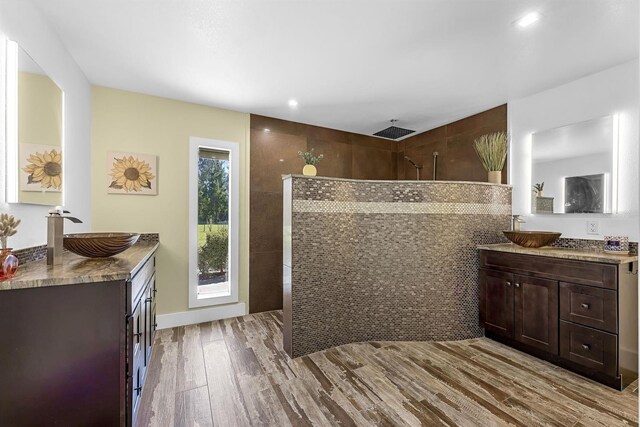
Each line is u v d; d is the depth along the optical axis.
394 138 4.47
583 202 2.62
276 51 2.25
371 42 2.13
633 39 2.08
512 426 1.64
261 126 3.66
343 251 2.70
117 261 1.67
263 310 3.63
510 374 2.19
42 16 1.81
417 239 2.82
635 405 1.82
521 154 3.10
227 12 1.82
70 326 1.29
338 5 1.76
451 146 3.87
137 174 2.98
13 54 1.49
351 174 4.36
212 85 2.84
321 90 2.94
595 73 2.57
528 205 3.03
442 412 1.76
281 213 3.76
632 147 2.37
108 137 2.86
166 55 2.31
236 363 2.35
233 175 3.47
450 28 1.97
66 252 1.96
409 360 2.40
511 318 2.57
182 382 2.07
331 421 1.69
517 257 2.53
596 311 2.05
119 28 1.97
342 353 2.53
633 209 2.36
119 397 1.35
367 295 2.78
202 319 3.27
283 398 1.90
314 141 4.04
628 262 2.01
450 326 2.81
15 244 1.50
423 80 2.72
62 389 1.28
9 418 1.22
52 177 1.90
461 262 2.86
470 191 2.91
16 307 1.22
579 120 2.67
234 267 3.46
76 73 2.41
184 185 3.21
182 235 3.19
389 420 1.69
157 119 3.08
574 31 1.99
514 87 2.86
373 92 2.98
